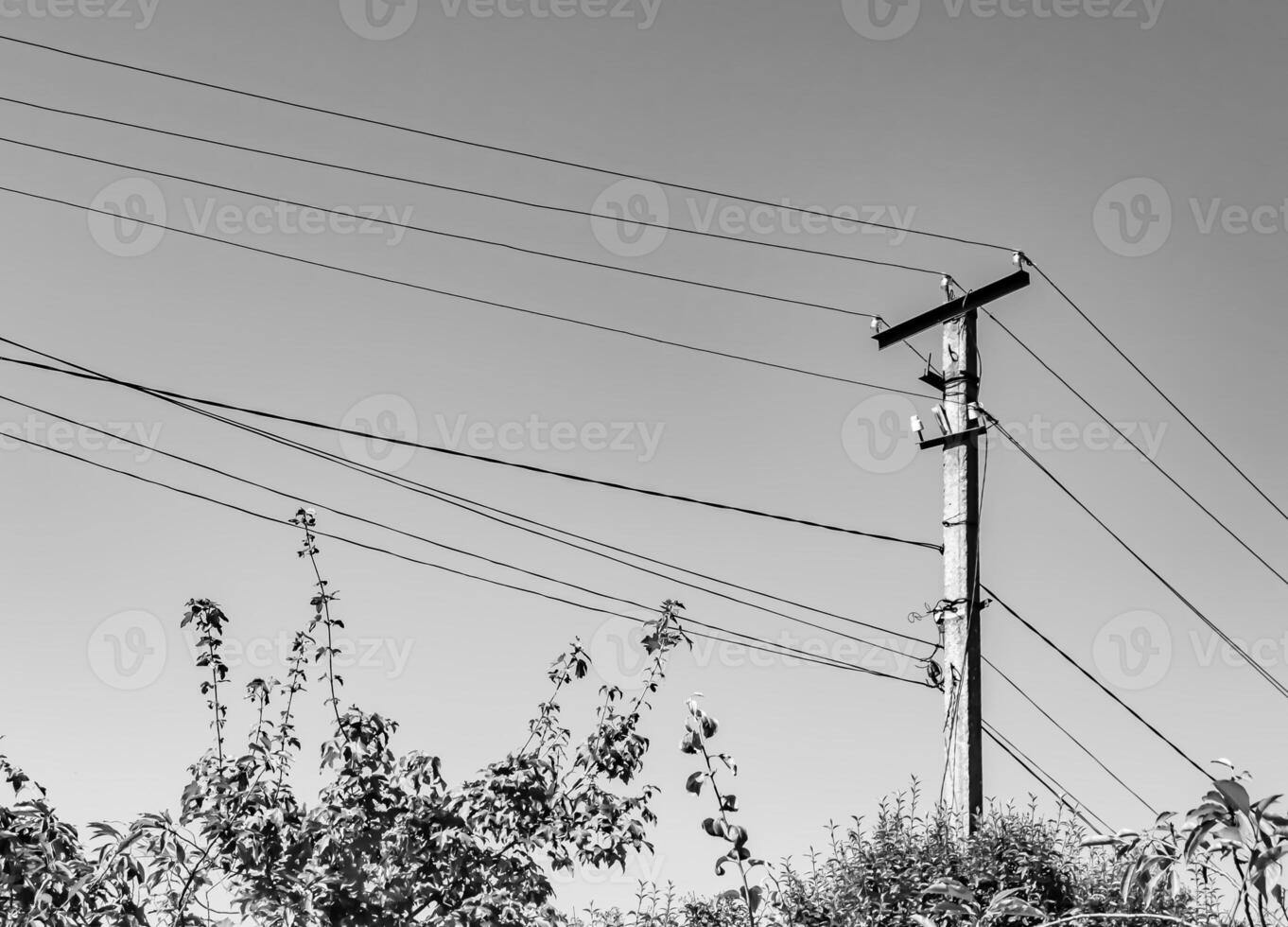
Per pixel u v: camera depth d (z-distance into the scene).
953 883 5.70
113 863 7.69
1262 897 4.06
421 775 9.33
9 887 7.31
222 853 8.22
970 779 11.77
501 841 9.17
